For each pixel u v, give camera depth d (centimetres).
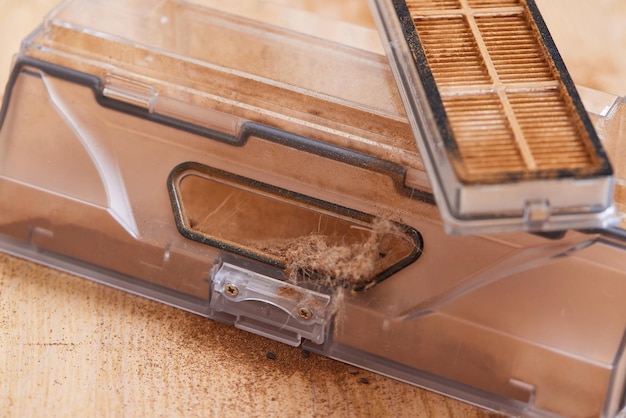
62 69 43
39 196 44
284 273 42
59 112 44
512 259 41
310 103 43
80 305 43
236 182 42
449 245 41
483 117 38
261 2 47
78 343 42
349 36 46
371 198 42
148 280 43
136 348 42
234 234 43
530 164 37
